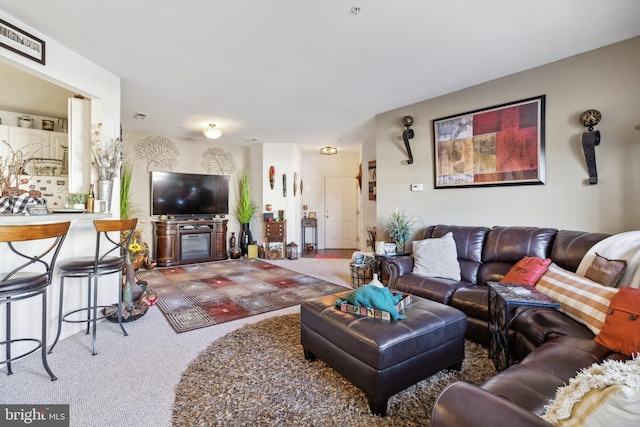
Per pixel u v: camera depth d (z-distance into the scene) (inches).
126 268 119.2
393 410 64.4
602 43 101.4
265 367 81.1
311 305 84.9
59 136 176.2
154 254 227.1
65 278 100.6
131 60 110.6
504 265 112.2
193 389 71.2
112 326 109.3
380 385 62.2
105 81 117.7
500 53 107.6
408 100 155.6
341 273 198.4
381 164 175.6
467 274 118.2
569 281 80.7
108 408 64.6
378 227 176.7
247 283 171.5
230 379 75.5
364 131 219.0
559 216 114.3
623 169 100.7
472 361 84.3
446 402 34.3
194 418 61.4
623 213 100.7
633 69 98.3
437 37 96.7
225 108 167.2
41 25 88.7
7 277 66.7
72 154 115.1
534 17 86.4
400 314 75.8
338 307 81.6
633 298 58.6
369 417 62.1
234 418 61.5
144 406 65.3
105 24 88.4
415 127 159.9
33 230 66.9
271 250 252.8
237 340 97.3
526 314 79.3
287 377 76.5
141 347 93.1
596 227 106.0
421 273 121.6
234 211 271.3
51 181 168.1
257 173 267.7
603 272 76.7
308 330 84.1
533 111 119.2
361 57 109.7
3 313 82.0
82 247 107.7
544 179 117.3
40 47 92.1
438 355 73.3
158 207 225.6
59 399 67.7
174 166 238.8
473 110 136.7
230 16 85.1
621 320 57.1
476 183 136.3
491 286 83.2
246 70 120.0
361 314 76.0
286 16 85.2
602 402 28.0
